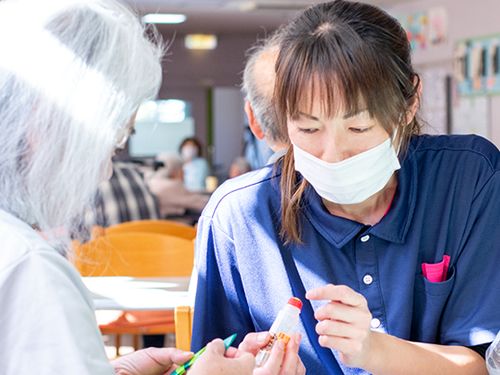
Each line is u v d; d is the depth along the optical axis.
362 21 0.89
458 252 1.00
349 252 1.01
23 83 0.64
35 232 0.65
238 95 10.33
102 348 0.65
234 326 1.09
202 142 10.19
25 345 0.59
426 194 1.01
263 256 1.06
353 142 0.91
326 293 0.81
